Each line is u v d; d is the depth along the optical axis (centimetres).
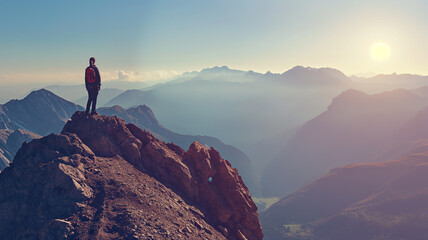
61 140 3238
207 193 3838
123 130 3797
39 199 2820
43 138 3269
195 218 3244
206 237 3008
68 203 2783
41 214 2738
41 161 3062
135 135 4009
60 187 2839
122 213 2750
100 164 3281
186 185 3700
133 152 3678
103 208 2773
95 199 2888
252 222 3931
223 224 3716
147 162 3750
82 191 2864
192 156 4088
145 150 3825
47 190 2830
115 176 3180
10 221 2767
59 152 3164
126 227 2611
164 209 3052
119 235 2550
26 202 2822
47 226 2591
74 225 2614
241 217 3888
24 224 2714
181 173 3731
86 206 2794
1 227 2744
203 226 3198
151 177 3544
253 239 3925
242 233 3838
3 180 3045
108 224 2639
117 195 2959
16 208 2806
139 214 2780
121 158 3562
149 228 2669
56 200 2792
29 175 2966
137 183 3234
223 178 4066
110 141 3597
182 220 3052
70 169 2978
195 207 3553
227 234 3503
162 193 3316
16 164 3105
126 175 3281
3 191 2958
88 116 3688
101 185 3022
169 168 3762
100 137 3562
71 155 3183
